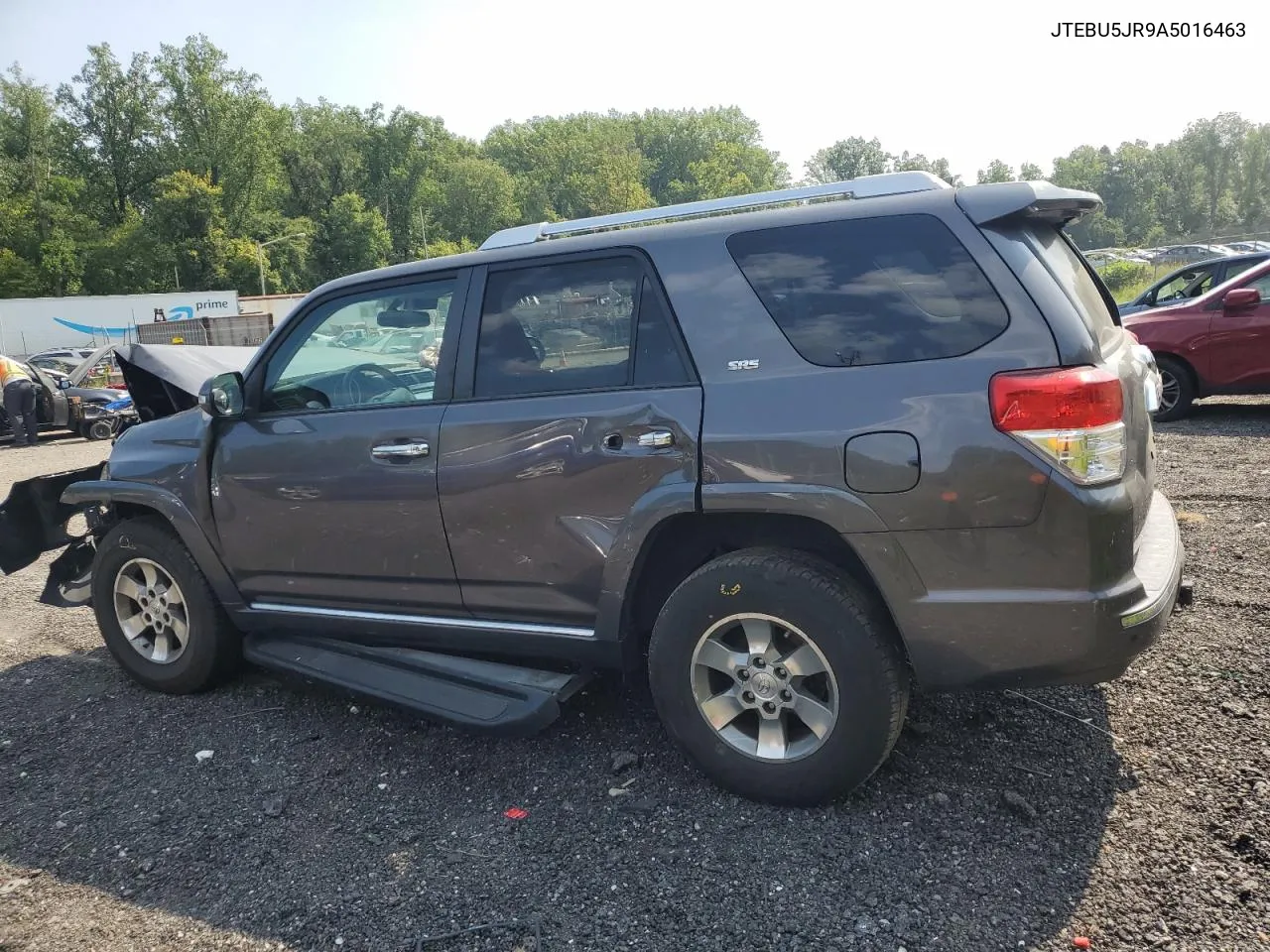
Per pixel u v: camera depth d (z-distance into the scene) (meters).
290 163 87.00
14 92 68.75
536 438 3.07
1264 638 3.82
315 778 3.33
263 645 3.98
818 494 2.64
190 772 3.43
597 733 3.52
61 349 35.44
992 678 2.60
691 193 117.38
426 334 3.40
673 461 2.85
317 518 3.55
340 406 3.60
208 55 73.31
